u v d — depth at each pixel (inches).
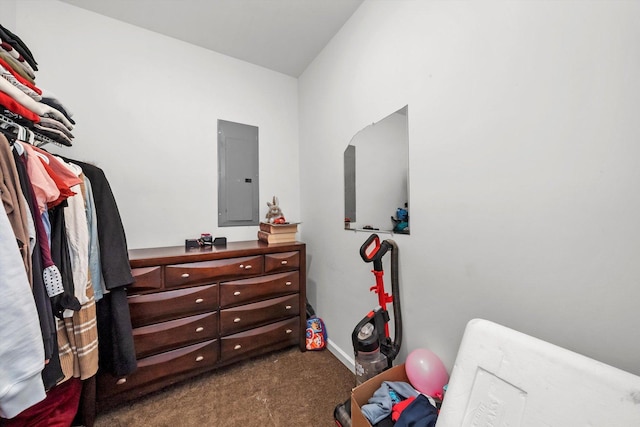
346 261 71.5
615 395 20.7
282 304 72.6
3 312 23.0
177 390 59.4
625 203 26.1
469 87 40.5
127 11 66.9
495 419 26.4
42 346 26.1
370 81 62.4
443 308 45.1
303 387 60.6
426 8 47.7
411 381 44.6
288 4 65.2
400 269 53.8
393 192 55.7
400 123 53.9
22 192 28.1
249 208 89.8
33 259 28.7
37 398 25.4
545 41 31.7
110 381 51.5
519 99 34.3
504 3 35.9
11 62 33.4
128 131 70.7
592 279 28.3
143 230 72.4
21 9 59.2
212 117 83.3
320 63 84.2
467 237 41.2
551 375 24.3
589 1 28.2
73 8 64.6
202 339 61.5
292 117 99.0
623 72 26.0
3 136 26.1
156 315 56.2
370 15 62.1
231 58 86.9
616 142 26.5
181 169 78.0
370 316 47.9
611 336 27.1
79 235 40.9
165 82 76.0
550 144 31.4
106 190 49.7
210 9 66.6
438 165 45.8
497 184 37.0
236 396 57.6
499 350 28.7
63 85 63.2
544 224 32.1
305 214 94.6
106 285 46.1
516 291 35.0
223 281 64.6
